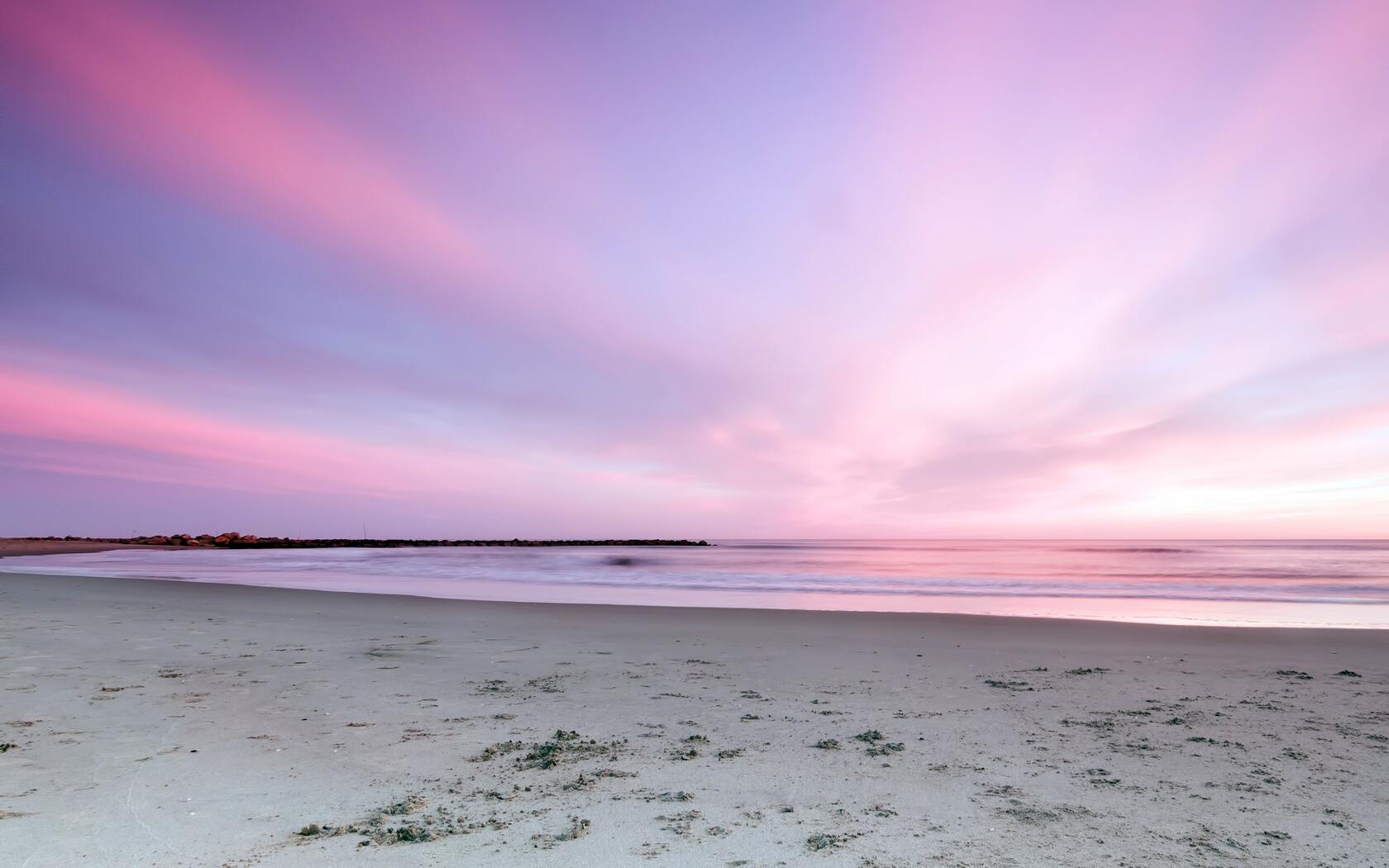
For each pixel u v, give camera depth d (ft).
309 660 28.32
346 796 13.26
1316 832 11.55
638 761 15.53
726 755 15.96
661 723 18.81
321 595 54.70
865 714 19.83
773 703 21.27
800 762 15.39
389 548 244.22
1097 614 46.85
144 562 120.06
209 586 62.34
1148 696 22.13
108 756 15.58
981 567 119.03
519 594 63.82
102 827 11.66
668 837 11.38
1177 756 15.79
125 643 32.04
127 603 48.73
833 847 10.99
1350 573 95.35
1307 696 22.00
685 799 13.10
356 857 10.55
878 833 11.52
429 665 27.48
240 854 10.66
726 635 35.63
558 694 22.45
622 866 10.32
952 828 11.72
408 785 13.94
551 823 11.97
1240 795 13.28
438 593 63.98
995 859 10.52
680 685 23.80
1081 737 17.40
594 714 19.77
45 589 59.47
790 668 26.96
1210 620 43.68
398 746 16.62
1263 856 10.64
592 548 291.79
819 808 12.69
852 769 14.93
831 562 143.74
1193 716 19.58
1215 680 24.53
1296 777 14.33
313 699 21.42
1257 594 63.26
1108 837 11.37
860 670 26.66
